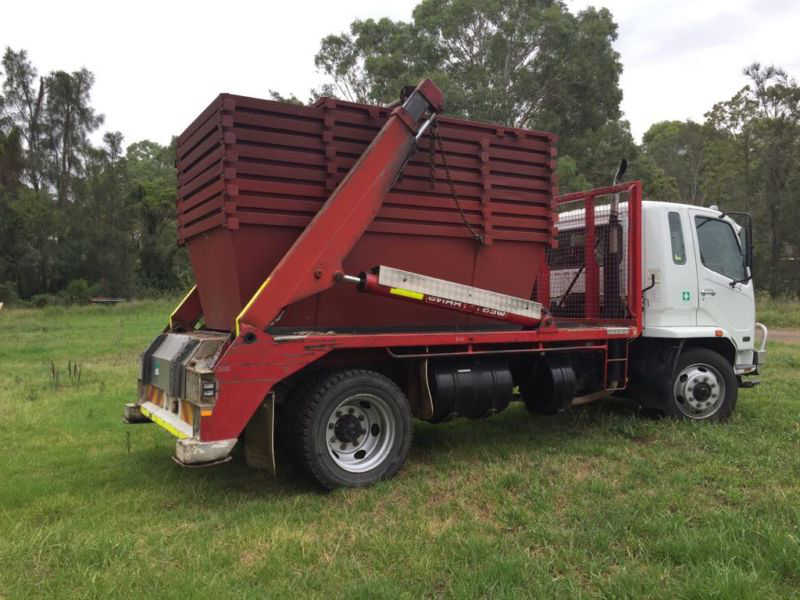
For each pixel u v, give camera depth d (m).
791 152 30.73
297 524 4.32
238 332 4.61
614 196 6.95
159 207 41.28
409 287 5.27
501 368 5.95
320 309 5.32
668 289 6.85
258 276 5.08
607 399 8.45
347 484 5.00
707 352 7.03
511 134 5.95
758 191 32.12
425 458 5.88
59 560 3.73
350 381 5.04
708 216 7.33
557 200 6.88
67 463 5.79
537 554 3.75
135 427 7.11
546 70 36.47
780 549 3.59
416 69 37.41
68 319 26.00
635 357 7.08
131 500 4.83
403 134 5.27
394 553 3.77
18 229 34.50
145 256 40.22
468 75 36.19
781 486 4.87
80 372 10.16
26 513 4.54
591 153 37.34
